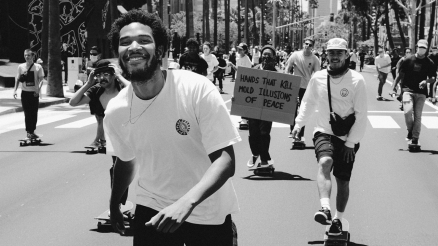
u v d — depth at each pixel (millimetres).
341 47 6281
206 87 3527
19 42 37469
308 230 6938
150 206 3740
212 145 3473
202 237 3729
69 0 38156
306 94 6668
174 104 3523
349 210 7816
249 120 10078
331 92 6406
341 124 6297
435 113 19328
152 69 3432
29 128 13570
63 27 38125
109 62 7645
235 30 121062
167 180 3709
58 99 23859
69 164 11195
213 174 3375
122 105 3652
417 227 7062
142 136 3629
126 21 3523
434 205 8055
